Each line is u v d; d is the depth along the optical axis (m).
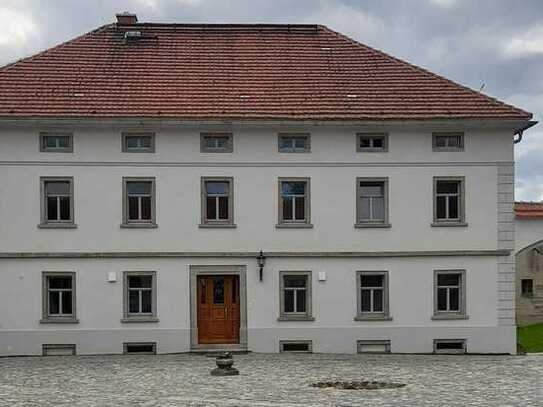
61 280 28.72
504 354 29.00
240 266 28.89
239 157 28.89
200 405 16.55
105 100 28.86
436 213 29.31
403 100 29.61
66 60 30.84
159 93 29.47
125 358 27.02
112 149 28.58
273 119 28.44
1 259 28.31
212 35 32.91
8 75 29.72
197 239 28.81
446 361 25.89
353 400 17.06
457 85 30.45
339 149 29.06
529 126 29.14
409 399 17.17
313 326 28.88
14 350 28.22
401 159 29.14
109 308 28.56
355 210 29.06
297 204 29.27
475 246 29.25
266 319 28.86
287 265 28.95
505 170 29.31
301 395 17.84
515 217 31.36
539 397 17.42
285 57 31.97
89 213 28.55
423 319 29.08
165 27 33.00
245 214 28.91
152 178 28.72
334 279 29.02
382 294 29.28
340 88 30.22
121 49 31.77
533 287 43.69
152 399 17.41
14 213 28.34
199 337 28.97
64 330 28.36
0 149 28.30
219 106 28.92
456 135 29.39
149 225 28.64
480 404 16.47
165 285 28.73
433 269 29.16
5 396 18.08
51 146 28.55
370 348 28.98
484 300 29.22
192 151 28.78
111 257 28.56
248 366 23.98
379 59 31.84
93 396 17.95
